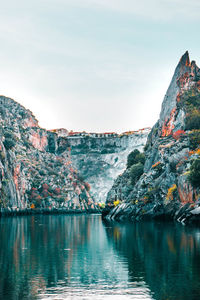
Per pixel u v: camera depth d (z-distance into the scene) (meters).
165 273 47.91
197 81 196.12
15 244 76.69
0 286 43.12
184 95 189.38
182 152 156.38
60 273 49.16
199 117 172.25
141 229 107.62
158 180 158.50
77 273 49.00
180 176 137.62
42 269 51.50
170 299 37.91
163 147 167.75
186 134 165.88
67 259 58.84
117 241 79.94
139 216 157.12
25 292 40.75
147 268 50.94
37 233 102.19
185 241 74.88
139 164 198.50
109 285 43.06
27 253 64.88
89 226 133.12
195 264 52.62
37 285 43.44
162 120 199.88
